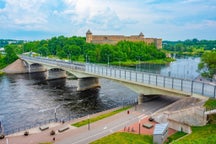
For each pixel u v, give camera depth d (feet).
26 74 510.99
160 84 203.82
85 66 334.03
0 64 587.68
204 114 142.20
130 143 130.00
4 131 181.88
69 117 211.82
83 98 283.18
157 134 130.00
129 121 170.19
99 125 164.66
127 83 235.40
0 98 283.59
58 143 139.54
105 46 636.07
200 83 197.88
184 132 145.89
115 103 258.16
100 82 380.58
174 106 176.24
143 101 225.35
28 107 247.70
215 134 114.42
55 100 274.77
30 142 143.74
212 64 296.10
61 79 430.61
